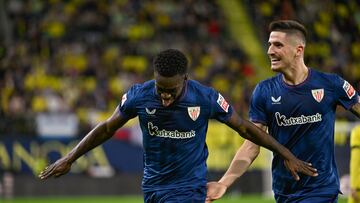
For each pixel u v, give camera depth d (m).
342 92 18.77
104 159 49.34
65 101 58.28
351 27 76.44
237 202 44.66
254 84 66.56
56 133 50.16
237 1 76.38
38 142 48.75
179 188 17.17
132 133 50.03
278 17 69.38
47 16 69.81
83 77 62.81
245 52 72.19
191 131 17.08
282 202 19.12
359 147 23.91
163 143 17.14
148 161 17.53
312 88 18.62
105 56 66.38
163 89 16.33
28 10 69.69
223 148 50.28
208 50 70.12
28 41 66.00
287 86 18.73
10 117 50.84
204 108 17.02
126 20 71.81
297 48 18.55
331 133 18.91
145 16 72.62
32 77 61.53
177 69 16.11
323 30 74.00
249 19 75.06
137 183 49.72
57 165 17.86
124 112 17.36
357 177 23.92
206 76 66.75
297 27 18.59
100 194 48.94
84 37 68.69
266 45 72.50
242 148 19.55
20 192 47.88
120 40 69.50
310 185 18.69
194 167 17.28
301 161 17.91
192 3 74.81
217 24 73.94
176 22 72.75
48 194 48.16
